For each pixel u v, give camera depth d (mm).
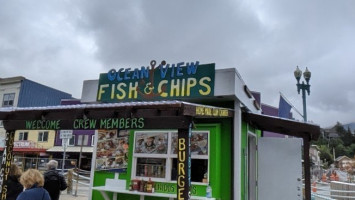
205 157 7301
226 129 7527
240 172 7332
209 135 7371
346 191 13805
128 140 8164
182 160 4852
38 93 37625
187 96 7270
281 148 8875
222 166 7410
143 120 5301
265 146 9039
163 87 7555
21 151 33438
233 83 6922
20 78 36094
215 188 7082
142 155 7859
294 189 8562
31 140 35219
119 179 8094
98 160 8461
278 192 8680
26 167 23406
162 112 5180
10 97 36281
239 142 7324
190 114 5074
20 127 6504
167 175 7504
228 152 7414
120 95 8000
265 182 8852
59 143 33875
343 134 150375
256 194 9094
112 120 5598
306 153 7883
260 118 8148
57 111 6141
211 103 7727
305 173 7844
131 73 8016
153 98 7613
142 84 7809
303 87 14328
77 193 15578
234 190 7156
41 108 6309
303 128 7738
